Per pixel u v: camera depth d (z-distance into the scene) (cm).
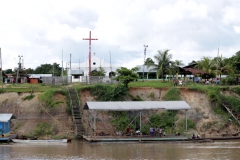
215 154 4206
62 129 5628
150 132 5441
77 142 5100
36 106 5872
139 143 5028
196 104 6272
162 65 7338
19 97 6069
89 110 5650
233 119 6022
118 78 6419
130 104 5444
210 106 6225
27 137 5297
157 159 3941
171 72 7306
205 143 5066
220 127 5881
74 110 5906
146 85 6744
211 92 6347
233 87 6744
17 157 3988
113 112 5912
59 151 4356
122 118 5803
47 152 4284
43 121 5728
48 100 5897
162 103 5556
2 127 5172
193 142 5153
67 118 5812
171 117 5941
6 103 5966
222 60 8019
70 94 6194
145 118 5916
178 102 5616
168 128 5756
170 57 7375
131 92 6500
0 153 4200
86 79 7381
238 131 5850
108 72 9294
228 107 6234
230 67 7962
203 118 6059
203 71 7619
